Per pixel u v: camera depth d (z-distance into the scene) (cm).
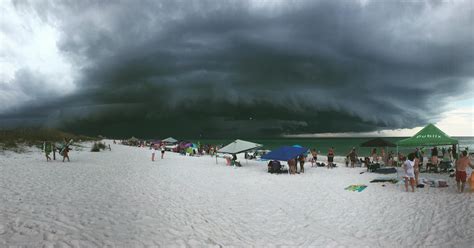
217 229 775
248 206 1050
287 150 1989
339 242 722
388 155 2323
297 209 1023
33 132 3281
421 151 2306
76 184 1197
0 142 2539
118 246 582
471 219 842
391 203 1065
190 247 630
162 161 2670
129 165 2131
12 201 827
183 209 938
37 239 553
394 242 718
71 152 2983
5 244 513
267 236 754
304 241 726
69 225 658
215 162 2731
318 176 1792
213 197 1162
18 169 1514
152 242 629
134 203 954
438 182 1316
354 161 2331
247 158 3138
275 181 1611
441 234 750
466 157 1188
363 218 912
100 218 745
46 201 862
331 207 1045
